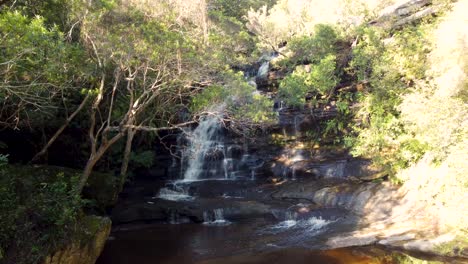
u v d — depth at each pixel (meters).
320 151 19.48
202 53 12.00
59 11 12.22
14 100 12.02
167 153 20.39
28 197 8.80
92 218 9.82
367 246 11.68
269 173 19.45
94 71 12.48
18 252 7.84
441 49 14.47
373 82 18.19
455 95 12.49
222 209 14.81
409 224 12.61
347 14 24.83
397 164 15.41
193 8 18.36
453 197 10.82
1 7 11.12
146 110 16.59
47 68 9.41
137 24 11.20
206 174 20.55
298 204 15.48
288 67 24.00
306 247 11.81
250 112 13.45
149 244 12.48
